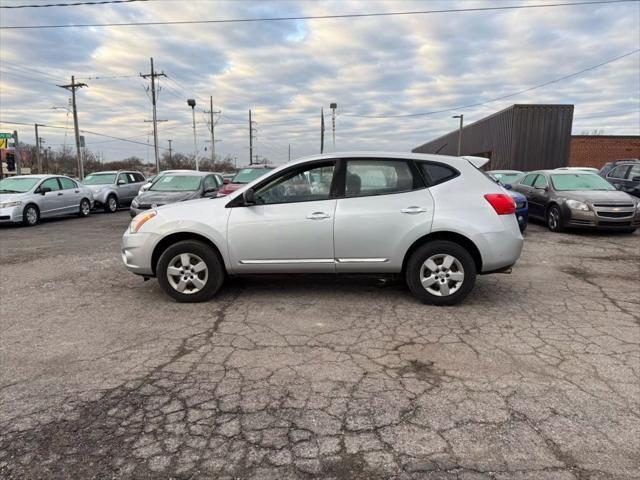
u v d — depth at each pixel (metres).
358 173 5.10
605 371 3.51
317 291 5.70
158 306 5.21
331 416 2.93
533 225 12.45
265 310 5.00
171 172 14.02
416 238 4.96
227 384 3.36
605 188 11.20
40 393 3.24
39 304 5.36
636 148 37.78
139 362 3.74
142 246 5.26
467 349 3.94
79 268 7.35
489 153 32.91
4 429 2.81
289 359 3.77
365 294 5.55
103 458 2.53
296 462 2.49
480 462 2.48
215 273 5.23
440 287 5.04
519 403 3.06
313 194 5.11
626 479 2.34
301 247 5.05
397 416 2.92
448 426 2.81
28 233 12.15
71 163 74.56
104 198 18.44
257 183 5.16
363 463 2.48
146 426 2.83
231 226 5.10
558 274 6.72
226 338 4.23
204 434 2.75
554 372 3.50
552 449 2.58
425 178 5.08
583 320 4.67
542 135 28.03
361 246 5.01
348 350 3.94
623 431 2.74
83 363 3.73
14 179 14.98
